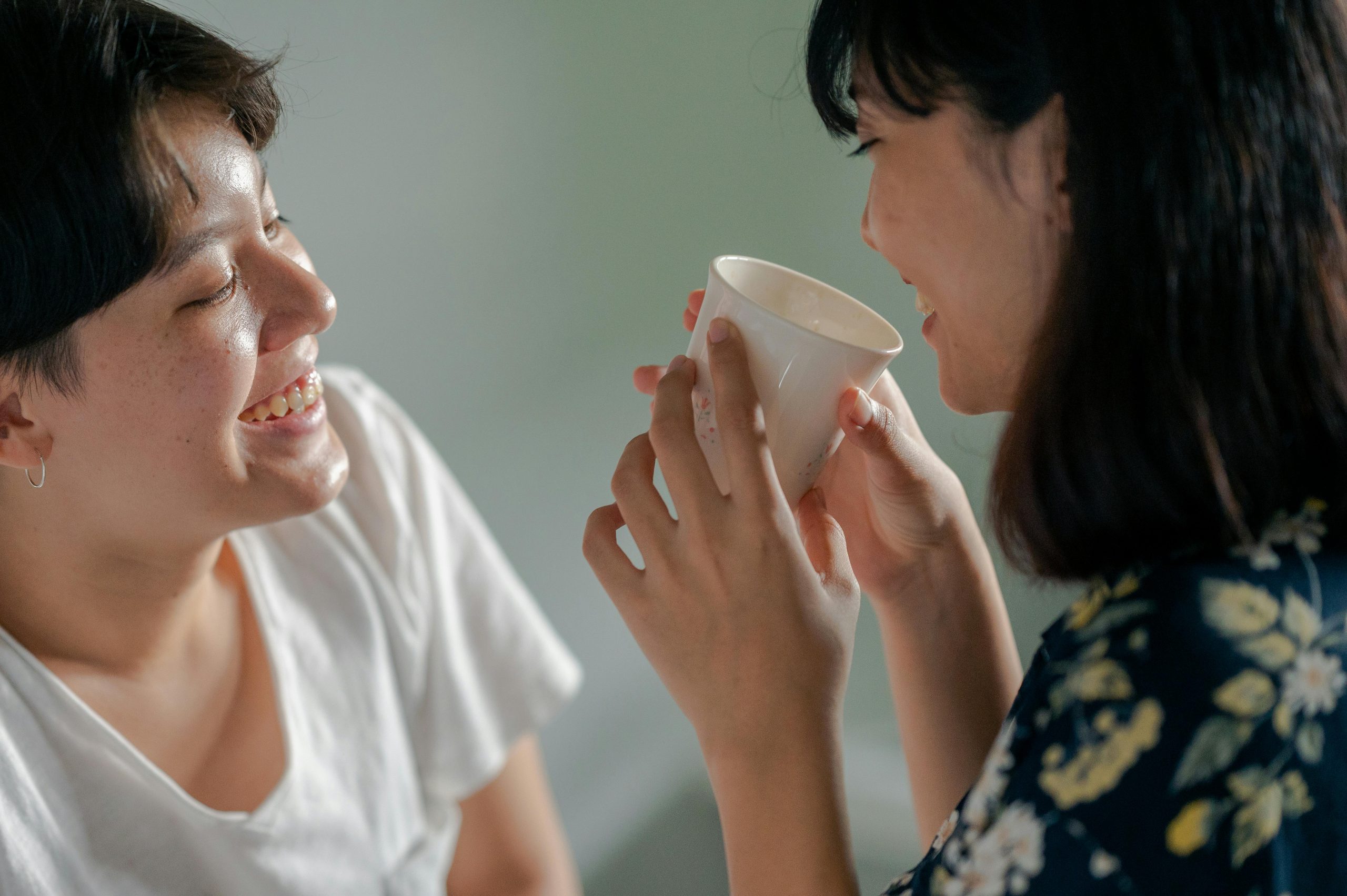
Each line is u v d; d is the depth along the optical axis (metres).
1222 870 0.43
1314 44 0.47
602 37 1.45
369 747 0.98
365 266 1.34
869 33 0.55
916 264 0.59
